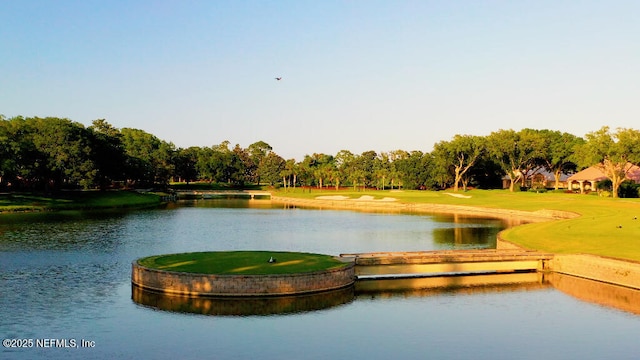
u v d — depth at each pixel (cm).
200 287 3766
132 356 2806
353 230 8462
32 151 12019
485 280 4616
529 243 5822
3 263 5059
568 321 3512
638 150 11900
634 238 5675
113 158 15050
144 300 3741
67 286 4138
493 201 13500
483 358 2898
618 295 4138
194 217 10444
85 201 12325
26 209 10562
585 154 12850
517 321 3506
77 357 2778
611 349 3050
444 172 18362
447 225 9331
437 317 3566
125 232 7606
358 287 4288
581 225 6738
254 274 3812
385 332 3259
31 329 3180
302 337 3138
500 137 16412
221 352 2884
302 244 6812
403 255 4775
